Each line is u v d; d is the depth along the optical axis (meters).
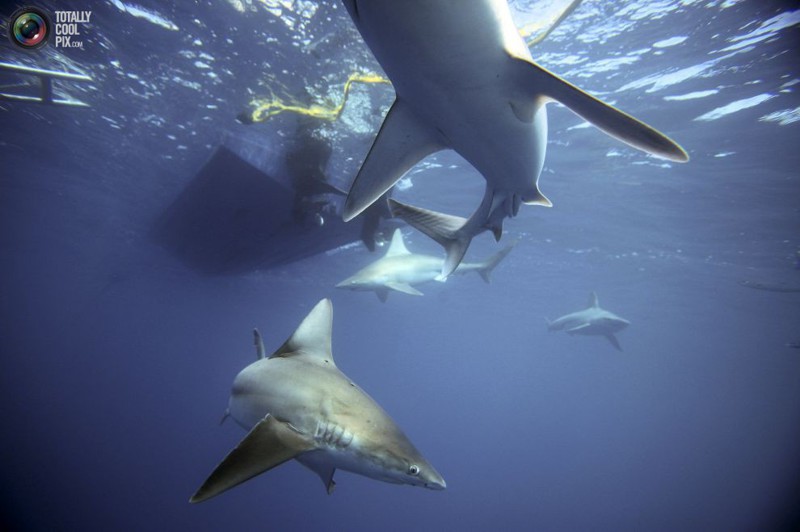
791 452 98.94
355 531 32.78
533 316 43.59
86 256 28.64
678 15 7.72
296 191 10.95
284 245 14.93
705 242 18.62
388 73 2.45
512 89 2.29
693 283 25.14
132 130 12.23
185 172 13.34
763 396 77.44
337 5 7.29
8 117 12.71
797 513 28.45
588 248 21.50
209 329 57.62
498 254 10.96
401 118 2.89
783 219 15.50
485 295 35.00
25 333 73.75
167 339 70.94
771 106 9.87
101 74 9.98
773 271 20.86
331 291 34.69
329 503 39.72
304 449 2.56
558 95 2.16
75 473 39.66
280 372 3.33
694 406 112.94
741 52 8.45
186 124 11.12
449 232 4.16
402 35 2.03
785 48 8.22
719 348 45.31
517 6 6.83
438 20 1.91
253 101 9.71
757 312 29.34
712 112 10.33
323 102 9.35
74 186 17.75
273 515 34.12
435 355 90.06
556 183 14.71
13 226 24.45
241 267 18.80
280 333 59.03
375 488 45.53
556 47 8.59
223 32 8.26
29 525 25.45
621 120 1.94
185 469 47.38
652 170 13.27
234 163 10.79
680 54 8.67
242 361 93.56
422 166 13.73
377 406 2.98
